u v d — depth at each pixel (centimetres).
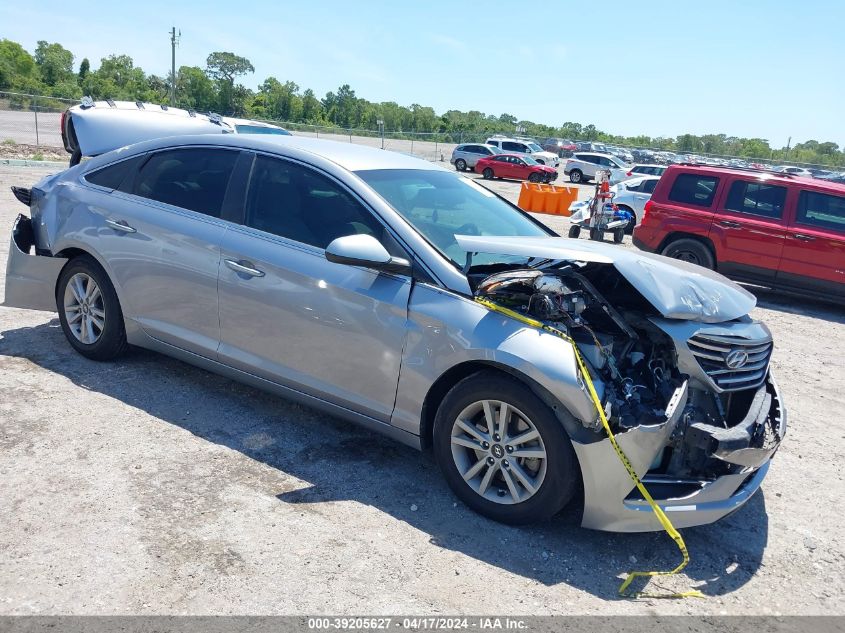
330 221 385
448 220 399
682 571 317
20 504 316
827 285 952
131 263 446
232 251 404
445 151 4894
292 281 381
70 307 491
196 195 435
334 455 392
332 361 373
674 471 326
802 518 380
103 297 468
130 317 457
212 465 368
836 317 952
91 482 340
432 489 364
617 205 1708
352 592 278
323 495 349
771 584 315
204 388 464
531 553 316
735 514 379
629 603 289
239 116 9181
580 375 304
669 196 1066
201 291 418
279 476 363
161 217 438
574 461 312
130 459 365
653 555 328
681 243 1052
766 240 983
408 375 348
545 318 330
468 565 303
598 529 317
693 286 352
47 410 410
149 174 461
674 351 332
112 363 489
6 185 1342
